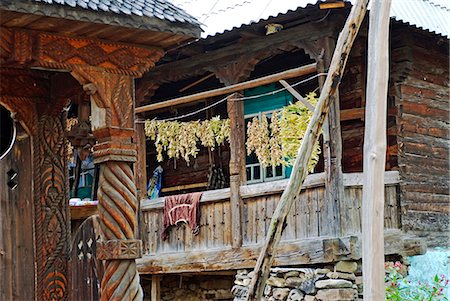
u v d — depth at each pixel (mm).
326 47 12805
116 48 6320
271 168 14680
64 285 7203
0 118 7336
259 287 6652
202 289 15602
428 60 14586
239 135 13859
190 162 16906
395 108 14094
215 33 13438
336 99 12742
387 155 14258
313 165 13102
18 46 5953
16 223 7176
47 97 7293
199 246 14367
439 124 14680
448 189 14602
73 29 6059
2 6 5543
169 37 6332
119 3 6113
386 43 6039
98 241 6230
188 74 14750
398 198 13711
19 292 7105
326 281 12297
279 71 15336
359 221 12906
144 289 16141
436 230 14211
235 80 14031
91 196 16984
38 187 7207
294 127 13398
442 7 14469
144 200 15219
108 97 6262
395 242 13117
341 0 12102
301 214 13070
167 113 17328
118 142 6258
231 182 13836
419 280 13227
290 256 13008
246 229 13695
